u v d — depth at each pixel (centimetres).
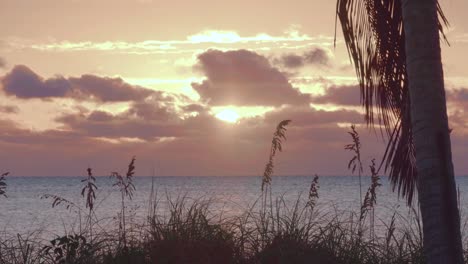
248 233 1040
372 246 1053
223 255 1002
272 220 1062
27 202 6994
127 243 1046
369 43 974
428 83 759
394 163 1021
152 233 1034
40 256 1039
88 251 1034
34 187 18700
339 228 1066
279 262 987
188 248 994
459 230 752
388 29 966
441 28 933
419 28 766
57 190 14312
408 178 1030
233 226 1056
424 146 756
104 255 1027
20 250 1068
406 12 776
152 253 998
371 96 988
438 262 748
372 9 966
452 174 756
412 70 768
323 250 1009
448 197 749
